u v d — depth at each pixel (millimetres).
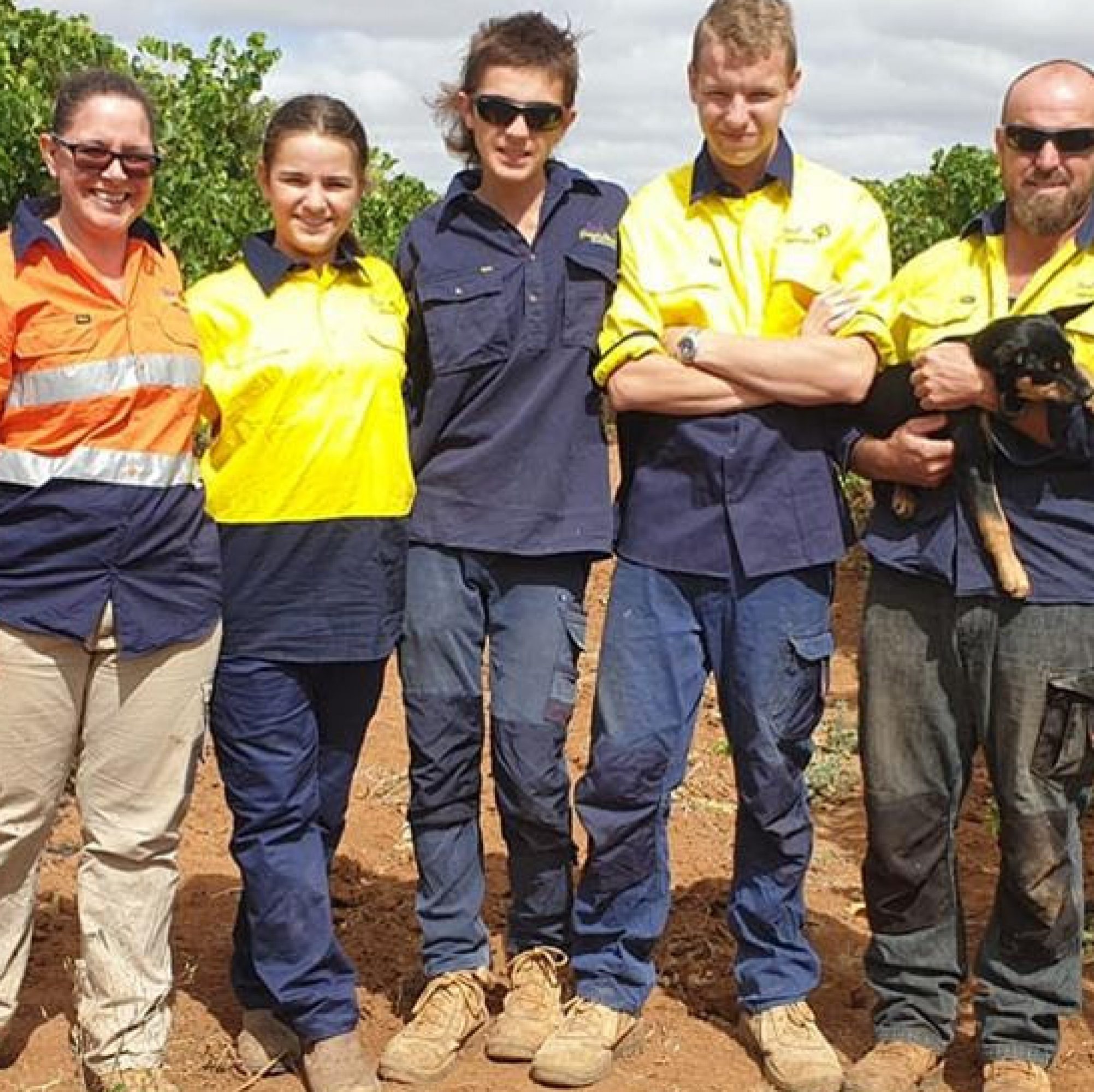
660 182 4699
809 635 4598
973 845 6680
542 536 4688
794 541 4539
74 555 4258
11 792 4379
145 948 4512
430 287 4672
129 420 4258
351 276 4582
